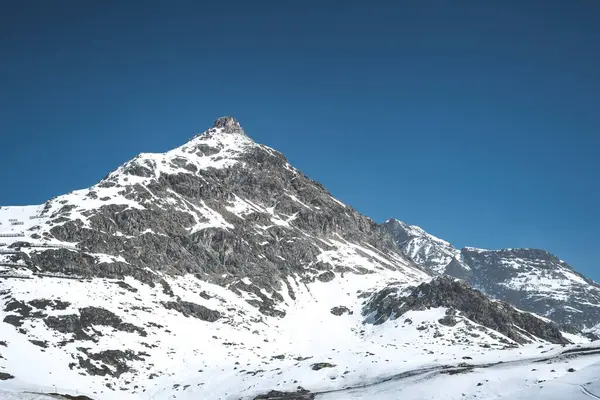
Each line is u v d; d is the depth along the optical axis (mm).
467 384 115250
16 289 175875
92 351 158375
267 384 136750
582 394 93062
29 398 105750
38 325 162000
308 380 136125
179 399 140625
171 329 183000
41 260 199250
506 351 151750
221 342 184875
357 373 136375
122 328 173125
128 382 152125
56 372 143500
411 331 197500
